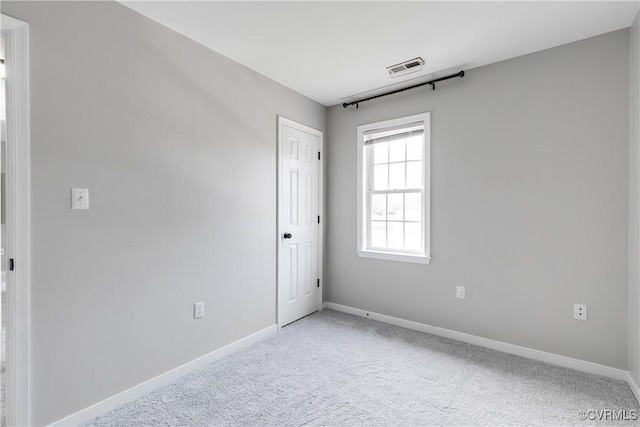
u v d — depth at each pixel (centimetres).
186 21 207
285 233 314
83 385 173
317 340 282
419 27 213
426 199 297
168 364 214
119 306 188
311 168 351
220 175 249
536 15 199
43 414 159
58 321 164
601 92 219
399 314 319
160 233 209
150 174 204
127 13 192
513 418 176
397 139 323
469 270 276
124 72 190
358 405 188
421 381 214
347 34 223
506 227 257
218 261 248
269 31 219
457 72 279
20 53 150
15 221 150
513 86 254
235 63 261
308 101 343
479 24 210
